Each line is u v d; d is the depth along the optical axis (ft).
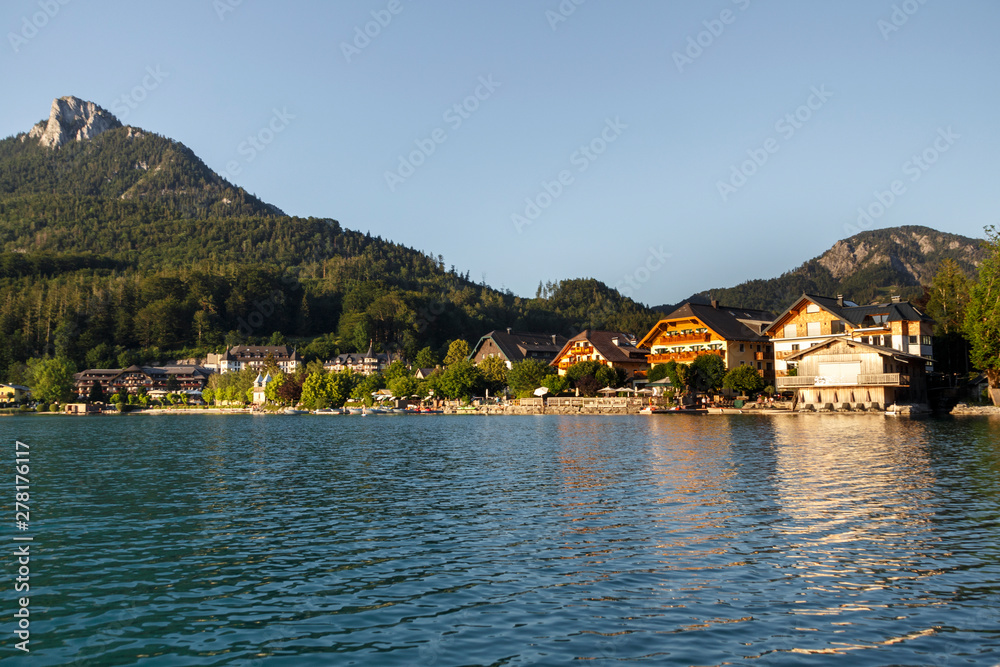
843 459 150.51
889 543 78.07
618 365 492.13
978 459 147.13
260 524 94.38
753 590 62.64
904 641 51.08
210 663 49.19
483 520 94.27
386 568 71.51
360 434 282.36
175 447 224.74
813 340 385.09
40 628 56.29
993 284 316.19
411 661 48.67
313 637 53.52
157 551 80.02
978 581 64.44
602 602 60.08
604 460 160.04
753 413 357.41
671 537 82.07
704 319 437.99
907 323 346.33
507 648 50.62
